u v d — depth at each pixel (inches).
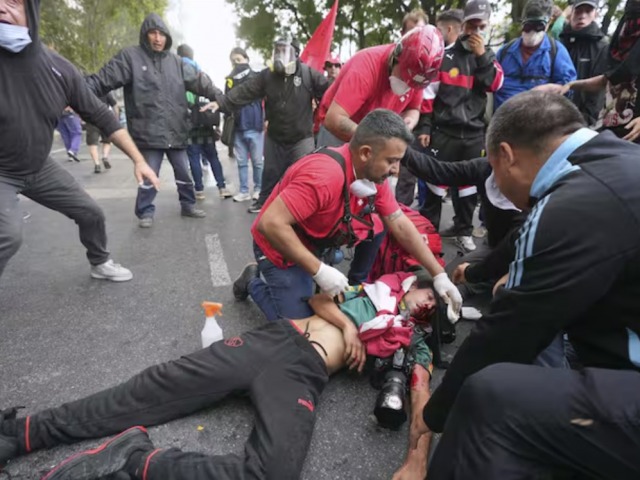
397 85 94.4
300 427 59.1
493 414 39.4
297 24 699.4
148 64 150.9
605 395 37.3
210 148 211.8
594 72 148.2
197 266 129.6
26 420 59.8
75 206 104.2
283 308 85.7
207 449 63.2
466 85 136.6
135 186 248.4
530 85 146.0
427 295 85.2
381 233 102.1
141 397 63.6
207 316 82.2
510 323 42.9
